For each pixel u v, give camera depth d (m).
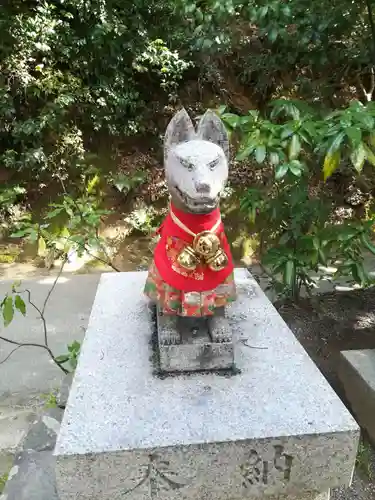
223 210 4.94
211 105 5.28
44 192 5.21
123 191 5.18
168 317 1.73
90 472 1.39
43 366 3.26
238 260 4.99
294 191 2.84
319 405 1.56
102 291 2.41
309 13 2.81
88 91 4.91
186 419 1.50
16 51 4.68
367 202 4.98
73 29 4.86
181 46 5.16
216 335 1.73
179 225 1.64
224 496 1.48
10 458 2.49
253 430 1.44
